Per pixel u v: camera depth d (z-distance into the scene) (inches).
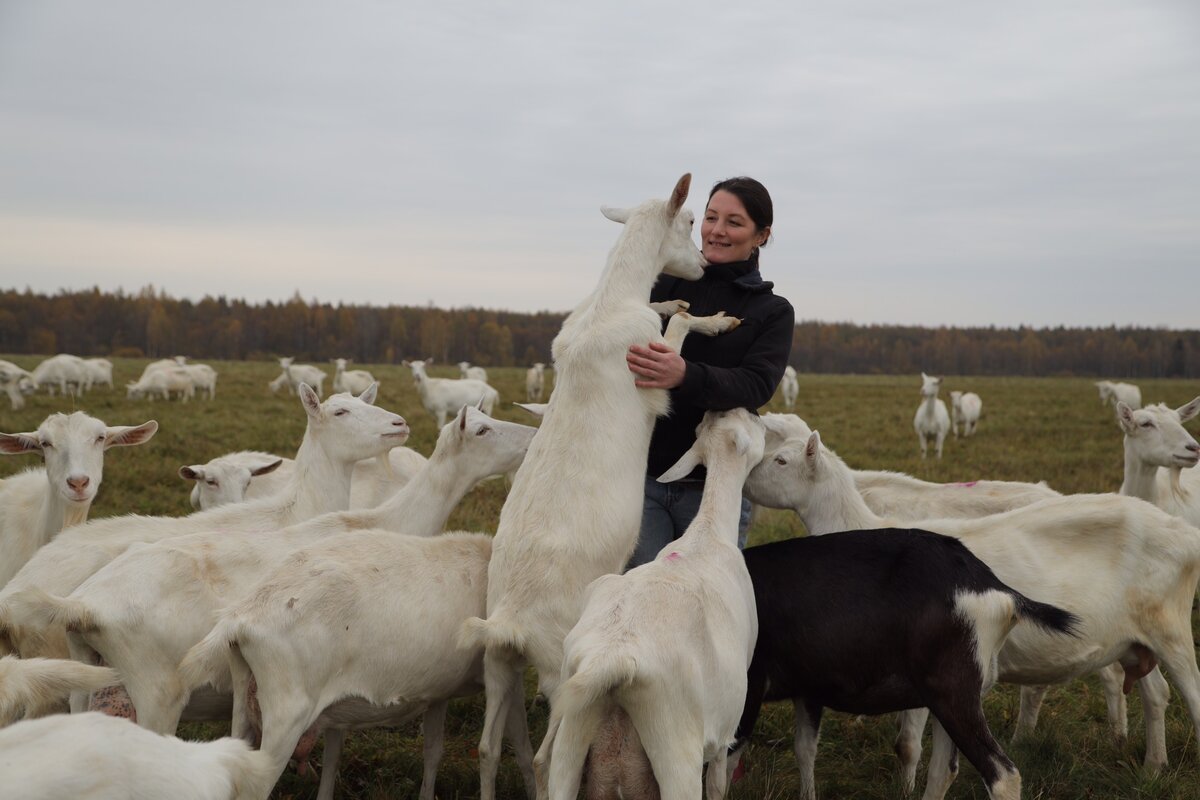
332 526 215.3
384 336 5059.1
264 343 4923.7
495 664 183.3
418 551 194.1
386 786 215.8
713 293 222.7
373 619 178.5
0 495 265.1
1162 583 209.5
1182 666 209.6
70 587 197.8
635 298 205.0
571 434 190.9
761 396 206.4
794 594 188.9
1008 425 1088.8
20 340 4439.0
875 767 229.9
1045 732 237.5
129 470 540.1
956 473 655.1
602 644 145.0
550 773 150.9
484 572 198.7
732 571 174.7
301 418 965.8
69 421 249.3
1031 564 211.2
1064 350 5334.6
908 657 182.1
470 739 244.7
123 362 2783.0
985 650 180.7
